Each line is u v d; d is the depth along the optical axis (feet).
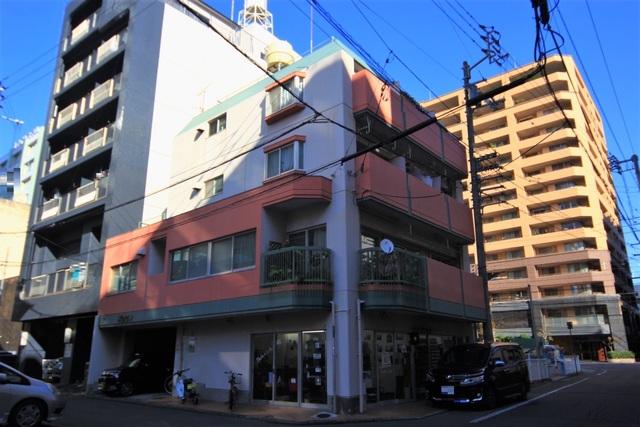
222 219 53.62
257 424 37.22
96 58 90.63
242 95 64.13
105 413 43.11
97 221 78.84
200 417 41.16
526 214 189.37
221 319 54.85
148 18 85.40
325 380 44.01
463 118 210.18
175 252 59.36
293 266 44.50
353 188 48.57
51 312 77.71
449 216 62.18
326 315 45.19
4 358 81.25
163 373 63.82
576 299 173.88
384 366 48.14
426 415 40.09
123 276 67.26
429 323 57.82
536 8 22.63
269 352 49.62
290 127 54.65
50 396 32.14
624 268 222.89
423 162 63.82
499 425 33.45
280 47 65.36
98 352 66.18
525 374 50.39
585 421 34.04
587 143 194.08
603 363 150.10
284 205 49.14
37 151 158.81
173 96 84.94
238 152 60.95
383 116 52.44
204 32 93.61
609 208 211.61
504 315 188.55
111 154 76.07
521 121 200.95
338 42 52.90
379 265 45.85
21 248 121.49
